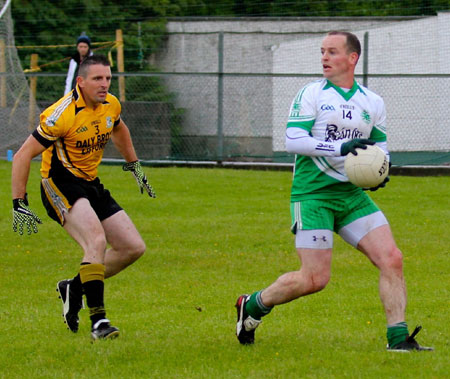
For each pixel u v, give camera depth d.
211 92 52.44
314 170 13.41
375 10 62.72
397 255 13.26
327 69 13.51
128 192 35.94
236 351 13.80
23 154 14.46
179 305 18.28
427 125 53.28
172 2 65.44
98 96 14.60
